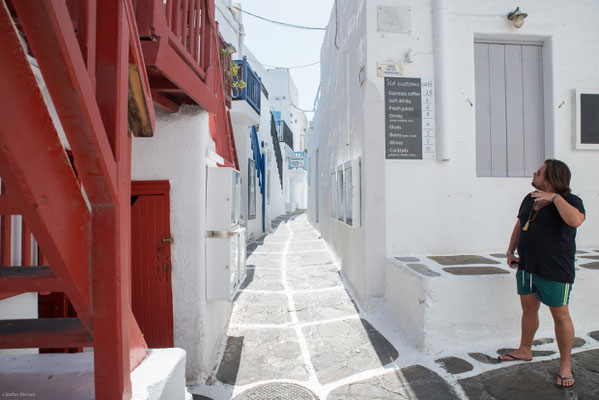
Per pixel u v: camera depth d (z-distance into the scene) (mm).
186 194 3057
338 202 6727
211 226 3266
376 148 4477
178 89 2438
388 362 3244
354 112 5352
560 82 4770
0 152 795
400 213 4473
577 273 3621
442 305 3357
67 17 876
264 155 13016
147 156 3068
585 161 4812
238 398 2762
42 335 1211
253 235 10773
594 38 4801
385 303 4367
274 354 3498
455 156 4543
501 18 4652
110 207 1166
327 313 4523
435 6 4465
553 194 2701
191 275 3041
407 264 3975
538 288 2824
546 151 4848
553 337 3479
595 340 3359
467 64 4590
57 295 2979
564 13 4758
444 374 2967
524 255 2934
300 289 5578
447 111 4438
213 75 3148
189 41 2732
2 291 1104
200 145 3064
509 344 3391
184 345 3020
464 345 3393
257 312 4637
